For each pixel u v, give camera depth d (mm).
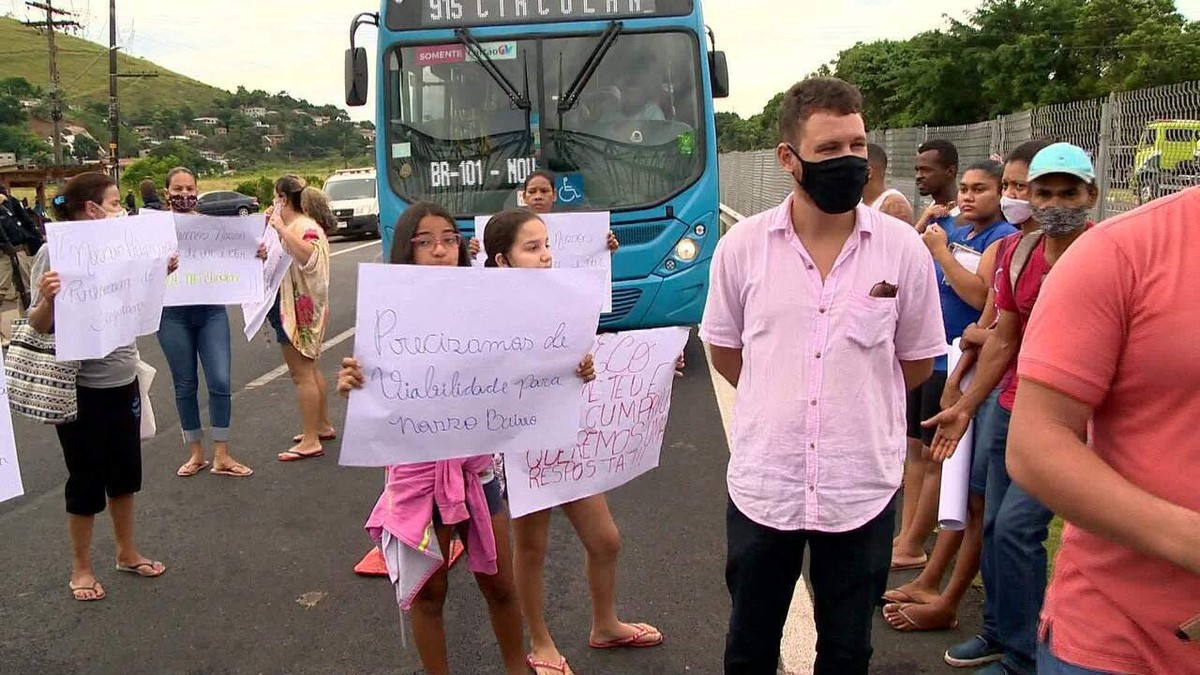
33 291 3875
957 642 3555
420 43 7441
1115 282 1585
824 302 2469
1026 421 1639
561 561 4441
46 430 6969
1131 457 1621
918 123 43500
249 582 4246
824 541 2549
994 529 3164
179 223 5285
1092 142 7320
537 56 7410
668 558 4371
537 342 2824
